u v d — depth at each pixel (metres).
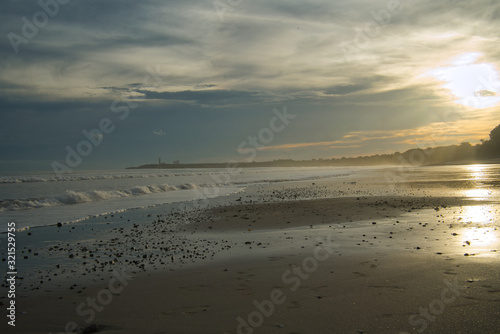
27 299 6.60
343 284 6.75
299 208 20.11
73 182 50.19
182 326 5.16
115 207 22.84
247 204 23.70
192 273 8.11
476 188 30.94
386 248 9.70
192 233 13.95
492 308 5.35
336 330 4.82
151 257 9.99
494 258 8.21
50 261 9.66
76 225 15.98
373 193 29.73
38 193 32.09
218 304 6.02
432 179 45.59
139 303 6.21
